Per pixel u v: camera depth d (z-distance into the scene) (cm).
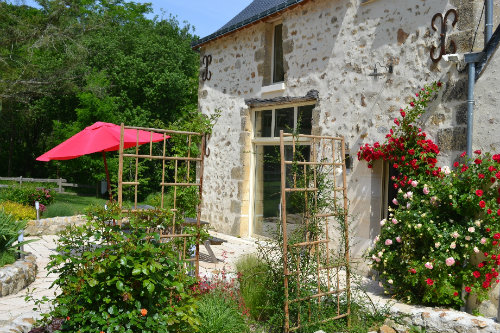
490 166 460
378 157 614
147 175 1834
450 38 554
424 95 567
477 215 480
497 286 467
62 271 372
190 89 2009
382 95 638
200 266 662
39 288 578
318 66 757
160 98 1936
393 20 629
